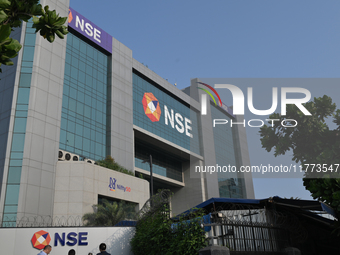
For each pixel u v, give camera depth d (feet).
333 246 45.83
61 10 159.43
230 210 44.80
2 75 141.18
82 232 44.04
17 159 124.06
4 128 129.49
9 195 118.11
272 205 43.27
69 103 155.63
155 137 201.77
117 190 143.43
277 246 38.45
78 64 167.84
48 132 135.54
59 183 129.29
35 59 140.87
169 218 40.70
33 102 133.80
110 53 189.37
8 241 41.09
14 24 24.59
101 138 167.73
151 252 39.78
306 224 47.67
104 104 176.96
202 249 29.45
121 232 45.60
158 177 208.95
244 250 34.17
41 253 31.27
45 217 121.29
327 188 27.94
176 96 236.02
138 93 204.74
